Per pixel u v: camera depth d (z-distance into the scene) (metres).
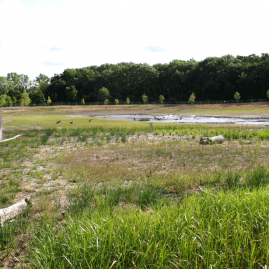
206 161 10.02
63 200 6.31
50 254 3.41
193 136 17.47
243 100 82.50
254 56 98.00
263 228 3.77
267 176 7.44
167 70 105.75
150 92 106.25
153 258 3.23
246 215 4.07
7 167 10.08
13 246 4.14
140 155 11.46
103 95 103.94
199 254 3.34
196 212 4.15
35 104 102.25
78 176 8.47
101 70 130.25
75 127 25.75
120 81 110.44
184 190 6.60
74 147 15.02
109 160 10.77
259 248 3.45
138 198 5.98
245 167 8.82
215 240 3.60
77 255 3.27
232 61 95.06
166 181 7.28
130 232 3.60
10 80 138.62
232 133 17.64
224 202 4.49
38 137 19.16
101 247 3.37
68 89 109.19
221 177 7.43
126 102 100.00
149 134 20.06
